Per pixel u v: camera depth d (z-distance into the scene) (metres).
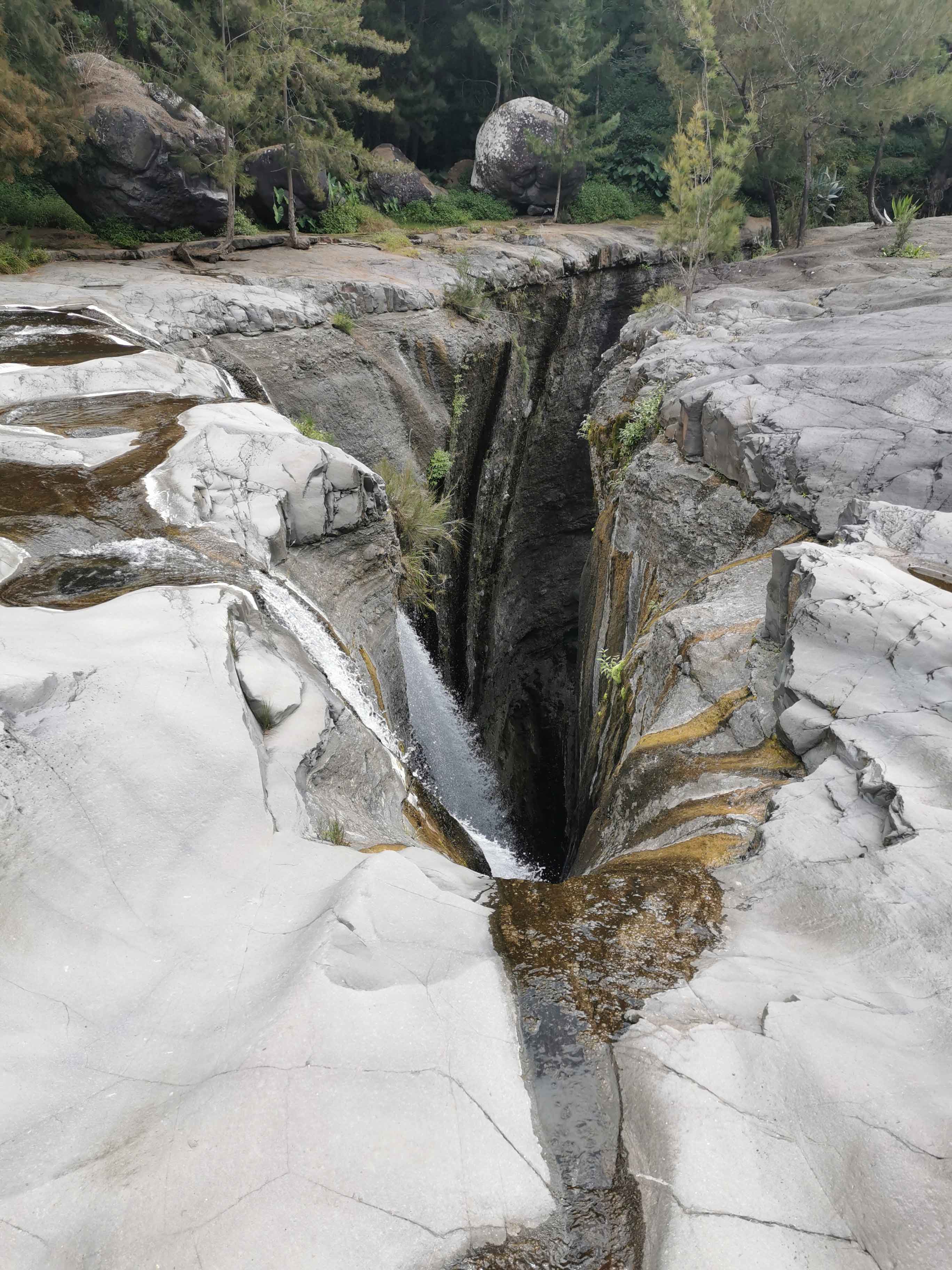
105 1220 1.80
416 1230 1.83
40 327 10.03
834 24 18.67
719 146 13.94
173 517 6.07
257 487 6.54
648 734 5.64
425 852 3.91
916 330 9.92
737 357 10.05
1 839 2.75
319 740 4.21
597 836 5.64
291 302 12.73
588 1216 1.94
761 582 6.78
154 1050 2.25
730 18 19.70
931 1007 2.50
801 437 7.48
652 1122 2.12
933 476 6.85
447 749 11.47
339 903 2.70
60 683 3.49
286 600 5.76
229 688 3.73
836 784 3.75
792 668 4.65
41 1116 2.04
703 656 5.83
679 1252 1.80
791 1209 1.88
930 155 28.36
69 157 13.95
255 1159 1.91
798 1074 2.21
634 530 9.26
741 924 3.07
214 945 2.62
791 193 26.45
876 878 3.05
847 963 2.74
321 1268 1.73
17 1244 1.74
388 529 7.90
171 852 2.94
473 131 28.33
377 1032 2.24
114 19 19.30
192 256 14.94
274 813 3.37
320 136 17.08
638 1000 2.58
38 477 6.42
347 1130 1.99
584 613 11.81
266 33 15.48
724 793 4.33
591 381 21.97
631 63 30.05
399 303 14.91
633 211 27.20
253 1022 2.26
